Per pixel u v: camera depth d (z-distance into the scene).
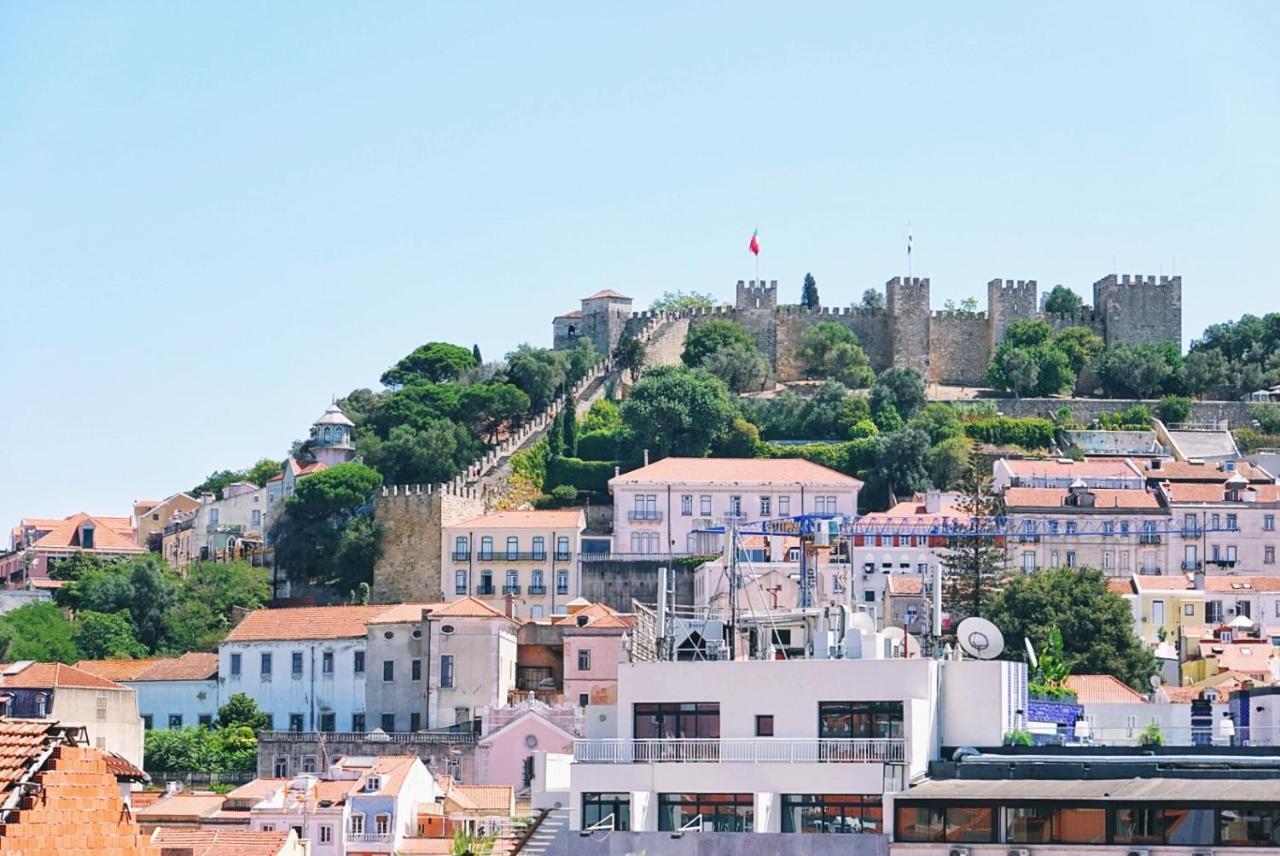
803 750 121.81
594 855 117.62
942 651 141.88
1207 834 106.50
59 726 62.72
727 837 115.31
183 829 163.38
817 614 148.62
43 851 60.03
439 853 186.25
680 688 125.62
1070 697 177.88
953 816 110.88
